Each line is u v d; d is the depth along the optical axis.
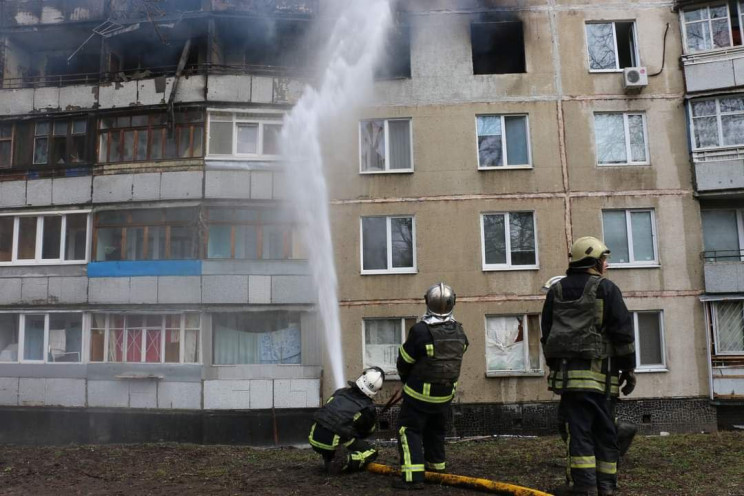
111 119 17.62
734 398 15.29
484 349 15.94
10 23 18.34
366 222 16.92
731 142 16.22
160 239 17.00
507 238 16.52
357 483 6.75
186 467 8.33
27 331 17.23
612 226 16.48
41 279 17.09
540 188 16.53
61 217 17.45
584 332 5.45
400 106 17.08
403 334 16.33
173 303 16.34
